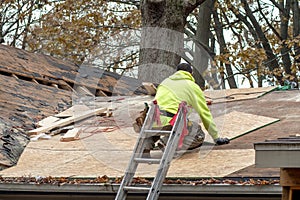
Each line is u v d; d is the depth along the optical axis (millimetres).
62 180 11281
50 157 13062
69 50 35844
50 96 17594
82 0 36312
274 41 42219
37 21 38969
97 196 11328
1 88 16766
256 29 37875
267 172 10625
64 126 15117
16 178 11633
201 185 10414
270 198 10172
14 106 15930
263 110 15727
